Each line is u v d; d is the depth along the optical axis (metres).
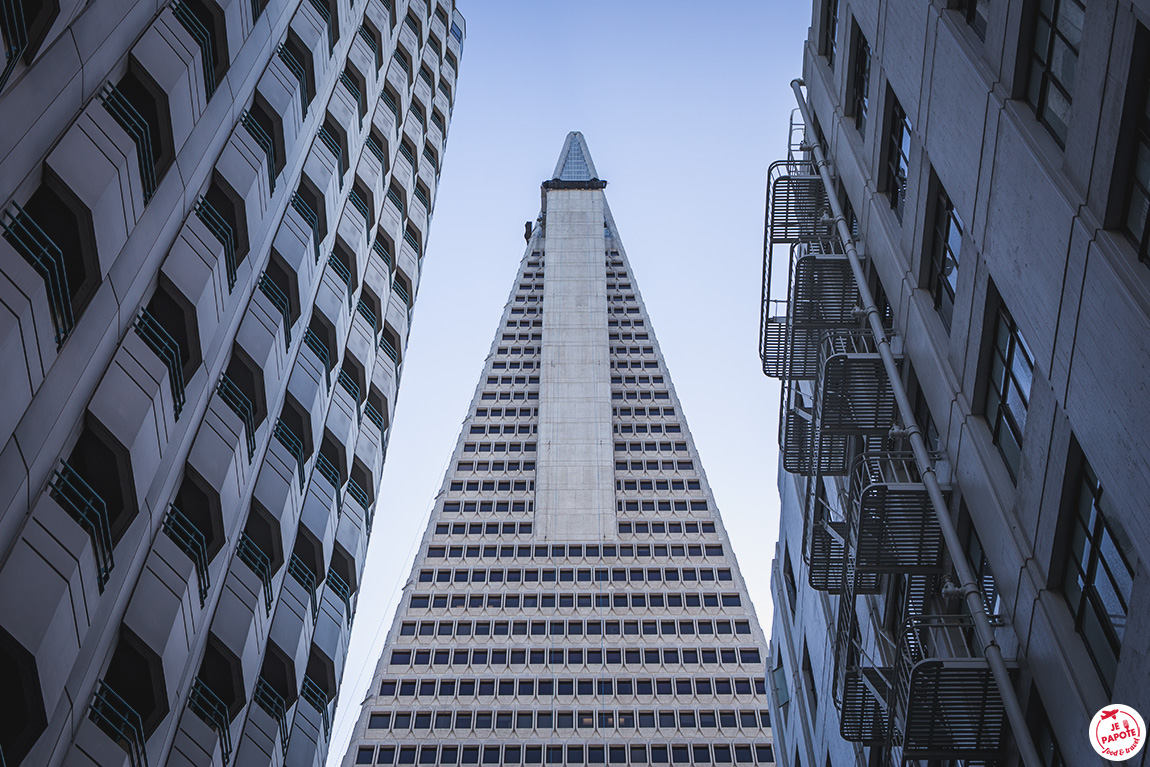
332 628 30.39
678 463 108.56
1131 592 12.44
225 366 23.25
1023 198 14.75
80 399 15.80
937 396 19.48
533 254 145.00
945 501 19.31
